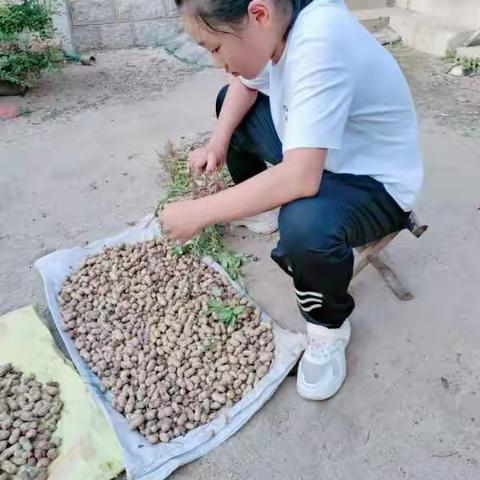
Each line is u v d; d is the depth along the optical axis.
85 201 2.48
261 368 1.59
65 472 1.37
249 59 1.21
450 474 1.35
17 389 1.57
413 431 1.45
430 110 3.15
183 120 3.21
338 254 1.37
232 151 1.94
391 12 4.50
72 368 1.63
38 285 2.01
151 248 2.08
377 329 1.74
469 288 1.86
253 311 1.78
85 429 1.46
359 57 1.22
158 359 1.66
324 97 1.18
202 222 1.35
